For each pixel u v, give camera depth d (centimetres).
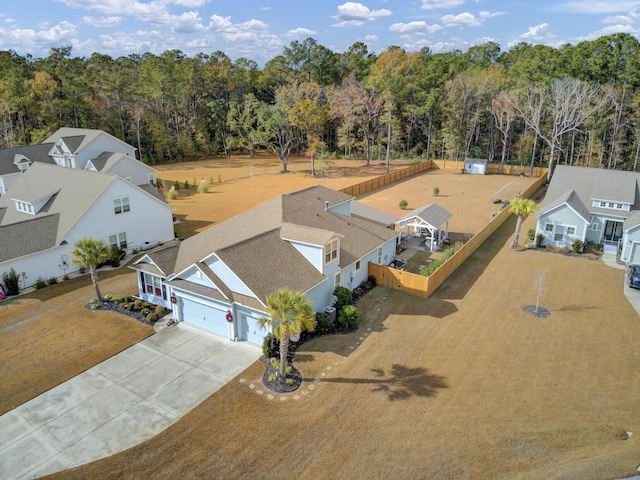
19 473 1395
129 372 1903
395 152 8781
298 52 9469
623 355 2092
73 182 3400
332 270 2431
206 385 1814
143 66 9112
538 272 3127
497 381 1875
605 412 1694
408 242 3738
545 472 1392
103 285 2817
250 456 1453
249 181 6575
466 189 5981
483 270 3161
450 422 1619
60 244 2909
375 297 2667
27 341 2150
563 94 6391
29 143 7506
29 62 9538
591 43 7394
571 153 7212
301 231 2450
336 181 6456
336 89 8456
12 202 3644
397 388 1808
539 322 2398
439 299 2666
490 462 1436
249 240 2320
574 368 1983
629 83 6881
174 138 8569
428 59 10106
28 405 1703
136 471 1400
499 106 7219
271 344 1970
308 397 1741
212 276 2162
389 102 7188
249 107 8169
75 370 1917
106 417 1636
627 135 7012
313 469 1402
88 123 7712
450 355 2062
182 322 2334
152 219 3591
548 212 3594
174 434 1551
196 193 5762
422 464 1424
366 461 1434
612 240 3778
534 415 1669
